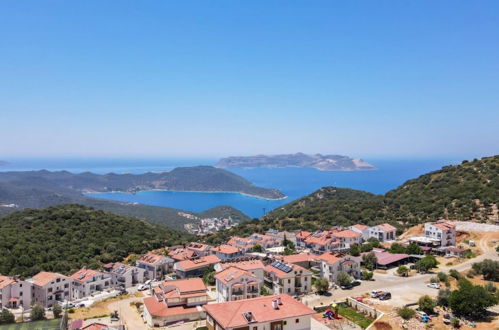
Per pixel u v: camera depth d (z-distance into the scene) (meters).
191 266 138.12
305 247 171.00
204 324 92.50
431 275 122.88
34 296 120.25
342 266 121.31
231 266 114.19
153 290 111.31
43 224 185.38
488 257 136.38
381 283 116.94
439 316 87.69
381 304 97.19
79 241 174.62
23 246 152.75
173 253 163.88
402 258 138.50
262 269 117.38
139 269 141.50
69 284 124.75
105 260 161.25
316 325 86.44
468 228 167.00
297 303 80.94
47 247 160.62
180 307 98.75
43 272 128.75
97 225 198.75
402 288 110.75
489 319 84.94
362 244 165.25
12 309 114.94
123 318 102.06
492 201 186.00
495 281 111.25
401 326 83.31
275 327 75.00
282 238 181.38
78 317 103.31
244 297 99.50
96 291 131.38
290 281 109.94
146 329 93.25
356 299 101.19
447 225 159.38
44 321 96.19
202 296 101.06
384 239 169.75
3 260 139.62
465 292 86.44
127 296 123.44
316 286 110.31
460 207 192.12
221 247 162.75
